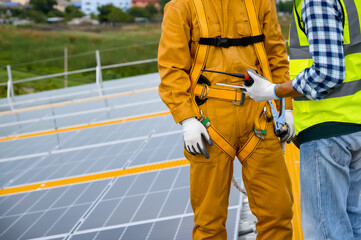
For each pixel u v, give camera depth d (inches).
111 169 178.4
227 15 90.2
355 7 75.1
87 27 1894.7
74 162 201.0
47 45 1845.5
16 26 1887.3
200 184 93.4
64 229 128.2
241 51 91.5
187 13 90.4
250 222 120.7
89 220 131.0
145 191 145.8
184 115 88.6
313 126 81.7
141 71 1718.8
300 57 82.6
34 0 1907.0
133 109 305.6
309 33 74.5
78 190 161.2
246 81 86.4
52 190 166.7
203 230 94.3
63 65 1793.8
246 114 91.0
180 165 165.3
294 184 144.7
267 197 94.1
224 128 90.7
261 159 92.7
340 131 79.2
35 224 136.3
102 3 1897.1
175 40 90.0
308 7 74.6
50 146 242.2
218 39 89.9
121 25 1857.8
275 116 92.9
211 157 91.4
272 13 95.1
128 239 114.0
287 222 96.0
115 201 142.4
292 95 79.6
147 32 1835.6
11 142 273.0
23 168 208.1
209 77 90.8
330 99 79.6
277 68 97.8
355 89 78.4
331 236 83.0
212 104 90.7
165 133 220.1
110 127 261.9
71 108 365.7
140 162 179.6
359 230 91.1
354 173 87.5
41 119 336.8
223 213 94.5
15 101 496.1
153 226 118.5
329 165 81.5
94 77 1695.4
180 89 89.7
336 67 72.6
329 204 83.1
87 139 242.4
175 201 132.6
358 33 76.0
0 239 129.3
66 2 1939.0
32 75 1723.7
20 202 160.1
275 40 96.4
